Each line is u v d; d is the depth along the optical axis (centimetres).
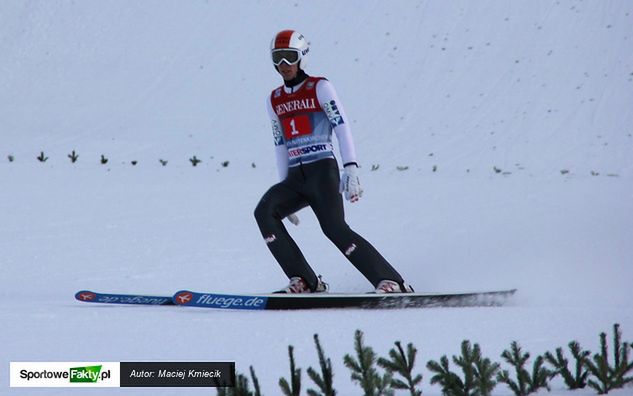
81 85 12219
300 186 2566
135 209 4869
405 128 10731
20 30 13588
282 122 2581
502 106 11238
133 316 2220
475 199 5416
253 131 10681
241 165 8731
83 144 9706
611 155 9350
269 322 2108
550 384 1388
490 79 12025
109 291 2867
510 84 11862
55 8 14162
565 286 3028
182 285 3017
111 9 14250
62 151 9175
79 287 2934
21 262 3416
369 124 10912
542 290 2955
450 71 12319
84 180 5944
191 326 2041
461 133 10456
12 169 6269
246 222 4534
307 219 4744
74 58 12962
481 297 2523
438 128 10662
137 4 14400
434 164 9044
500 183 6259
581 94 11431
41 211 4697
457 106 11331
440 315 2230
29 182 5728
